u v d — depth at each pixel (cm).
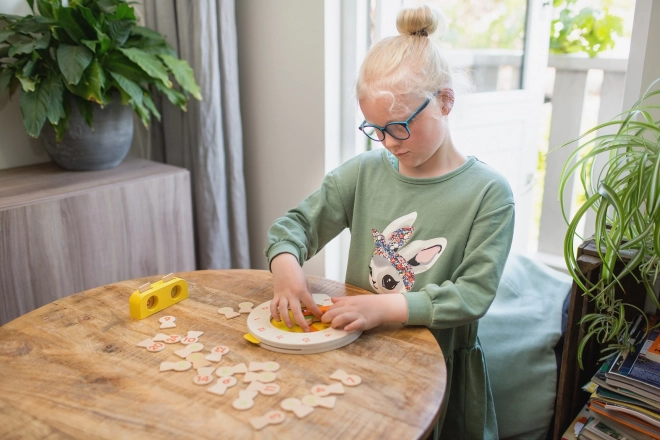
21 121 176
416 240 111
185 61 170
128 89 155
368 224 117
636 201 96
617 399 105
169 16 182
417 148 102
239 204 194
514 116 185
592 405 111
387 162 118
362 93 102
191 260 180
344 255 197
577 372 123
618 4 170
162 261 172
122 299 108
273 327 95
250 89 195
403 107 99
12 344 92
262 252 210
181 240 176
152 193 165
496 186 107
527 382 139
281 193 197
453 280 105
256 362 86
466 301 98
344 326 94
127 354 89
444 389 80
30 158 180
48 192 149
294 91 183
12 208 138
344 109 182
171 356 89
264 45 186
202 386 81
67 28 153
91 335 95
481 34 192
